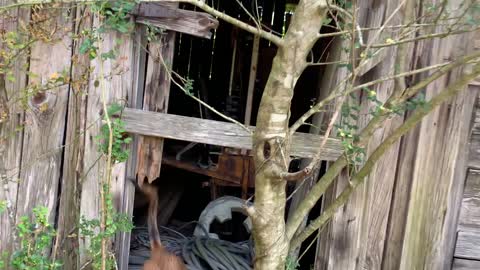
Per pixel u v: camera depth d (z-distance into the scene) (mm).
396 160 2736
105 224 2309
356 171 2393
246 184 3654
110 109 2502
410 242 2797
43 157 2604
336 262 2799
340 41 2598
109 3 2375
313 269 2930
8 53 2447
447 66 1896
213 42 5070
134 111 2557
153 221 2502
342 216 2762
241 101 4516
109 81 2541
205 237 3332
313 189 1964
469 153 2766
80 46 2428
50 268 2359
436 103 1943
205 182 3986
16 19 2461
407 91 1979
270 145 1718
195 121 2586
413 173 2738
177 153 3943
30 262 2355
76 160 2609
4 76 2484
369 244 2795
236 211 3537
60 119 2592
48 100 2562
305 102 4422
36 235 2432
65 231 2658
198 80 4965
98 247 2484
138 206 3471
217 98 5023
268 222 1761
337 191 2705
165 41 2594
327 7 1665
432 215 2797
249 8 4891
